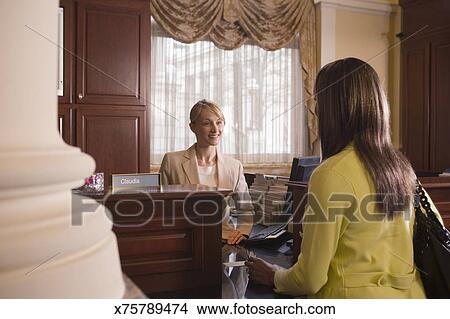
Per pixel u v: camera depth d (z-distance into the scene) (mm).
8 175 362
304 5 4449
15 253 362
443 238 1089
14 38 394
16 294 360
